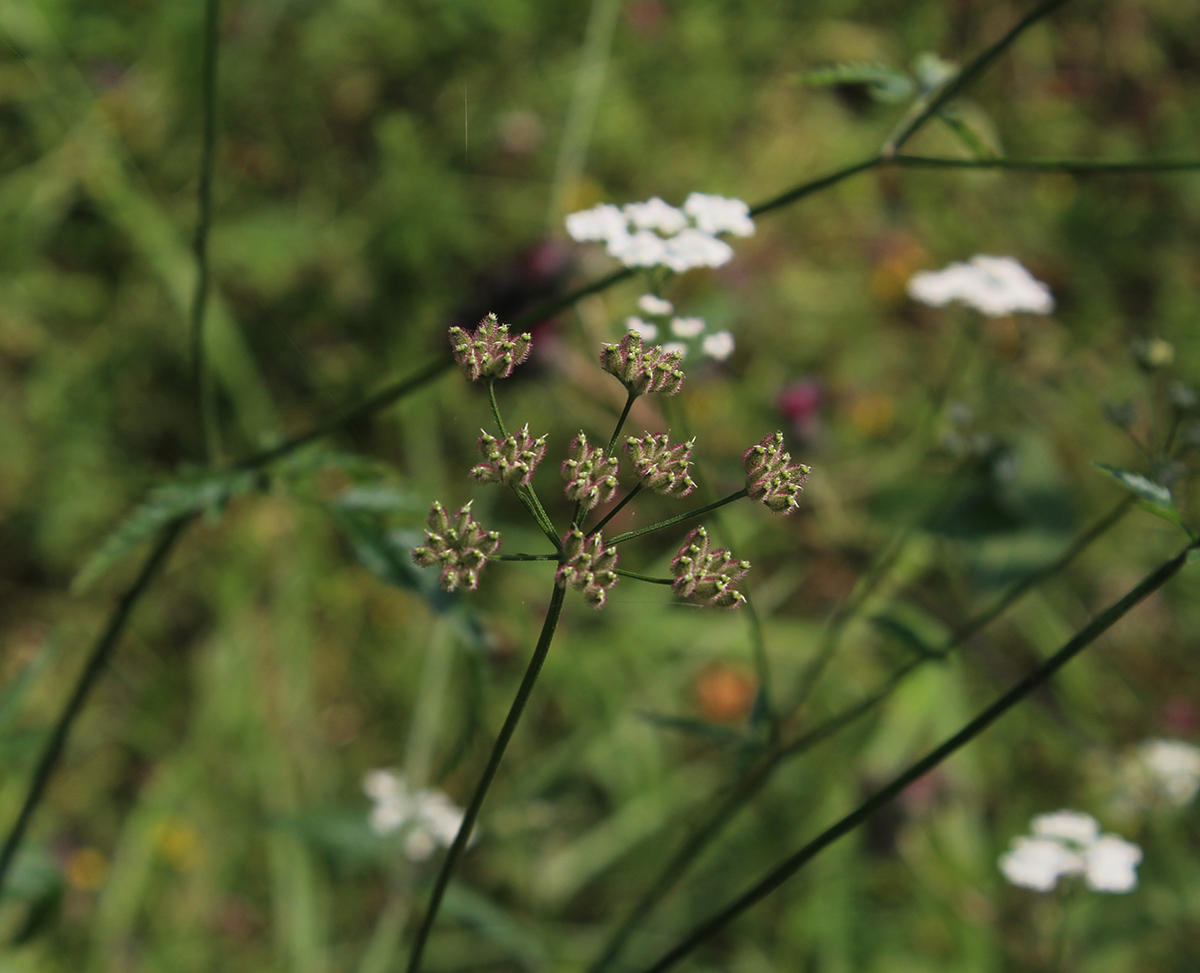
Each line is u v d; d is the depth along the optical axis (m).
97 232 4.42
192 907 3.42
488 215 4.71
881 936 3.39
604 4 4.50
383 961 3.04
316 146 4.79
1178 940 3.37
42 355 4.24
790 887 3.45
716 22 5.23
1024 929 3.45
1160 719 4.07
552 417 4.29
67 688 3.89
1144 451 2.09
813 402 4.06
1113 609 1.39
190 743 3.66
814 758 3.65
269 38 4.81
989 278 2.61
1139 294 5.13
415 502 1.91
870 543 3.95
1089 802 3.71
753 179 5.18
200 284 2.00
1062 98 5.77
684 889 3.50
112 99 4.61
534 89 4.98
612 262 3.75
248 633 3.96
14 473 4.10
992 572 3.67
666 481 1.19
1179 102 5.77
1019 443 3.84
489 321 1.21
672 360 1.21
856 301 4.94
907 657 3.79
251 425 4.20
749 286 4.75
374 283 4.51
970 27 5.84
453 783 3.71
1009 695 1.41
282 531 4.10
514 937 2.51
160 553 2.11
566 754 3.64
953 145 5.31
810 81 2.04
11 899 2.23
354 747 3.89
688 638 3.91
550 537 1.19
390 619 4.11
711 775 3.76
